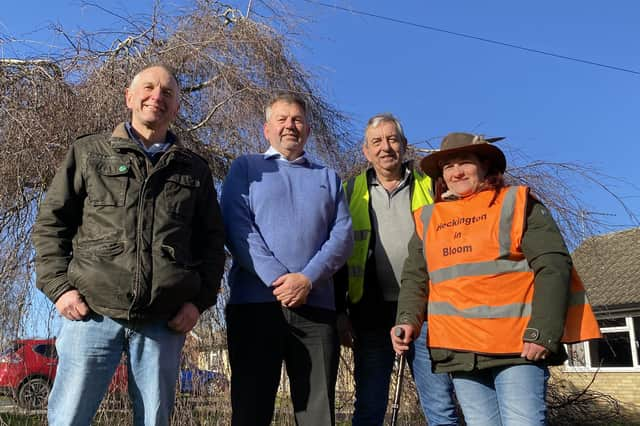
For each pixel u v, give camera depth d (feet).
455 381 8.72
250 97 16.79
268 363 9.18
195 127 16.62
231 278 9.92
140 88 8.95
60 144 14.06
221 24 17.42
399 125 12.29
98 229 7.98
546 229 8.17
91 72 15.07
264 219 9.69
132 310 7.77
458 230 8.73
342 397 16.52
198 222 9.03
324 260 9.44
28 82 14.33
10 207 13.79
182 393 13.74
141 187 8.14
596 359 46.21
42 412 12.75
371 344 11.62
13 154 13.62
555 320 7.68
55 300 7.89
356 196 12.27
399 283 11.53
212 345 14.53
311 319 9.43
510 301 8.16
